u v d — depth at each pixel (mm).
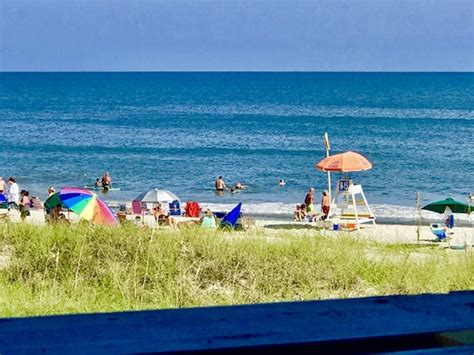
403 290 8523
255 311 1733
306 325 1622
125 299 7559
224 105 129875
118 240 9844
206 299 7789
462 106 123188
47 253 9258
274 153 62906
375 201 39781
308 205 29078
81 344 1476
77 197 19188
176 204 28500
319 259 9609
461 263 10008
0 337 1512
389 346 1568
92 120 97875
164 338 1520
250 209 35250
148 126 89562
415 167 53406
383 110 114875
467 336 1581
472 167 53406
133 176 49719
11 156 59781
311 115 104125
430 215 31891
